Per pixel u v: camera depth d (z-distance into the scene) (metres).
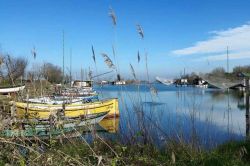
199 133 8.85
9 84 6.73
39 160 5.05
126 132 7.70
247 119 15.30
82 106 13.89
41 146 5.56
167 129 8.41
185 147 7.56
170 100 36.25
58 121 5.95
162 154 7.44
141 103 7.91
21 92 7.04
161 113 8.72
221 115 26.36
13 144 5.30
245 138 9.60
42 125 6.00
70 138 6.68
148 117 7.98
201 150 7.70
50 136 5.65
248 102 16.34
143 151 7.20
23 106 6.66
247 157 7.66
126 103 7.99
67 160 5.18
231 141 9.22
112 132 8.14
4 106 6.24
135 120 7.77
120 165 6.16
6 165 4.78
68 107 12.86
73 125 6.72
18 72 7.17
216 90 83.94
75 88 11.40
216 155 7.09
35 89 7.94
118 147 6.96
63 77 10.51
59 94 10.62
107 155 6.08
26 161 5.05
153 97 8.19
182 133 8.12
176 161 6.89
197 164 6.72
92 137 7.03
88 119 7.57
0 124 5.48
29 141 5.51
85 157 5.67
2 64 6.47
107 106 18.64
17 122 5.78
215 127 15.21
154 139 7.84
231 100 50.38
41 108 8.92
